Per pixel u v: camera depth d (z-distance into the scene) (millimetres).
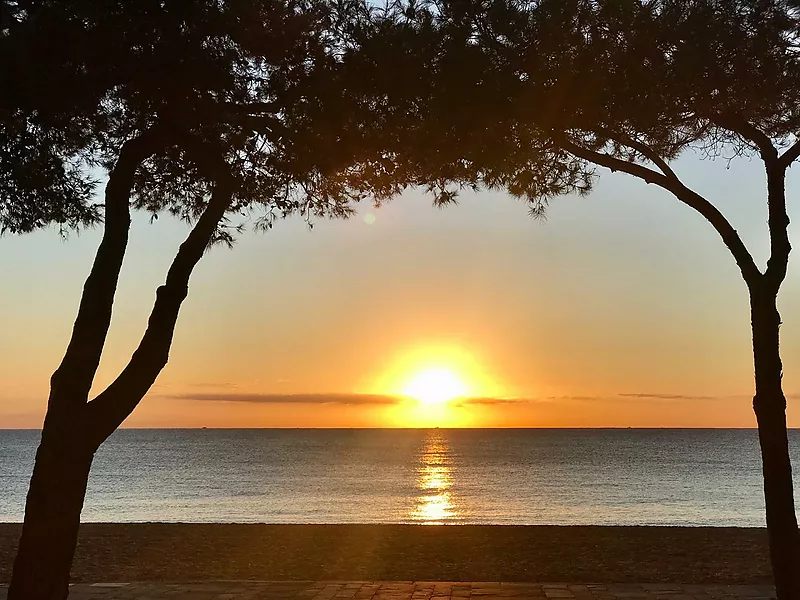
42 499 6734
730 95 8180
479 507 39312
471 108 7758
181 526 17125
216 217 7848
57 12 6633
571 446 149125
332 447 148625
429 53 7691
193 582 11039
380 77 7656
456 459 100875
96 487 54719
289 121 8000
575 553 13258
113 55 6977
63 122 7727
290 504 41281
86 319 7027
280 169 8453
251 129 8023
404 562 12602
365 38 7652
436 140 7980
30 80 6754
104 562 12719
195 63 7141
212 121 7602
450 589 10398
